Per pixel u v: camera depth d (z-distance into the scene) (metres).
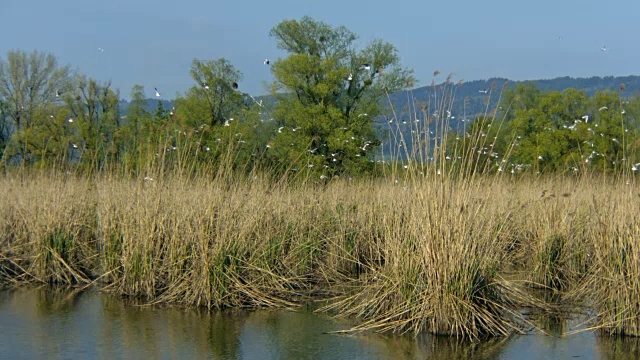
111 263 10.89
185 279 10.04
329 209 13.34
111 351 7.88
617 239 8.62
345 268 12.22
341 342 8.23
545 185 14.84
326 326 8.92
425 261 8.52
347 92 35.22
